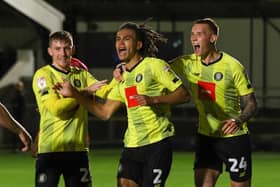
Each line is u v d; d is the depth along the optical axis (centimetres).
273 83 5709
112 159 3731
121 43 1412
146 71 1405
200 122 1588
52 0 4647
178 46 5244
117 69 1439
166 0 5697
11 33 5812
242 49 5719
